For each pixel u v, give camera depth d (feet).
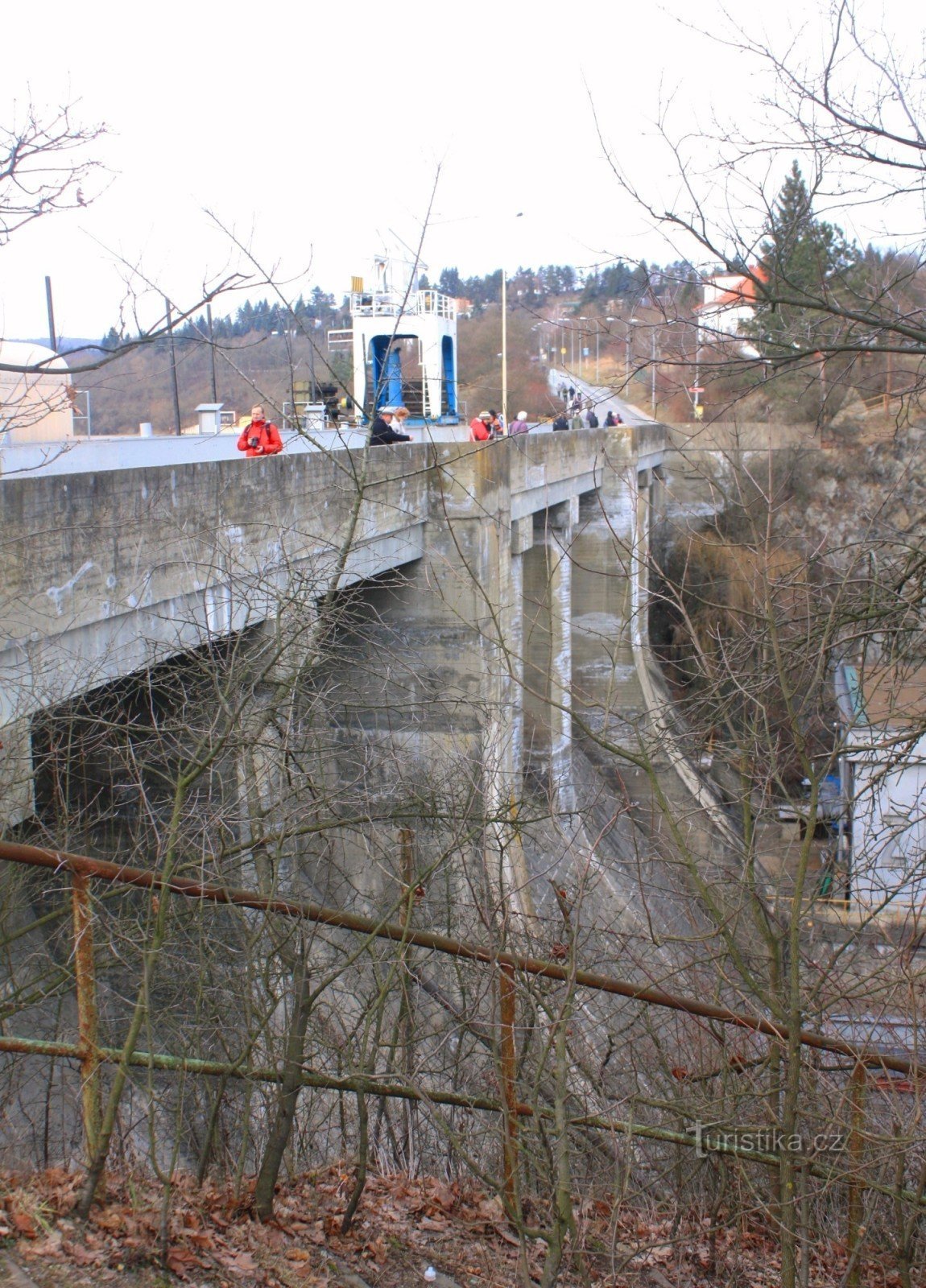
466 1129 26.84
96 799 31.42
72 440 59.77
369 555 54.60
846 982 26.84
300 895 27.32
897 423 32.81
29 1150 26.96
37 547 29.73
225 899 20.47
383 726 33.99
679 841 22.81
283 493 44.57
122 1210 20.48
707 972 29.32
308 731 25.22
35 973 30.63
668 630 137.49
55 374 26.63
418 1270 21.80
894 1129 23.00
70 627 31.27
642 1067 29.12
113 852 29.48
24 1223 19.21
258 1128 28.86
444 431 115.03
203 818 23.81
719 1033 26.89
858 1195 24.03
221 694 23.36
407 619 63.41
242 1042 25.55
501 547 67.92
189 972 27.43
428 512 63.10
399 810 28.73
